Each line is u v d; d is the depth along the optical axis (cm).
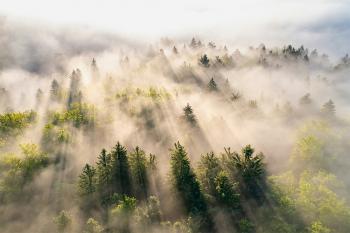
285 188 6781
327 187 6719
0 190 6894
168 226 5575
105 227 5662
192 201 6494
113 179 7200
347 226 5678
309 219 5900
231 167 7444
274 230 5694
